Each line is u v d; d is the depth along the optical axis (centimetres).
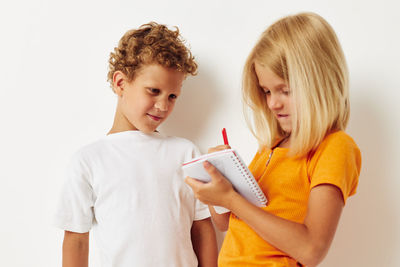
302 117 69
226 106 105
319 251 60
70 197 92
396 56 97
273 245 67
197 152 103
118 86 94
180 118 108
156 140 99
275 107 73
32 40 109
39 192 109
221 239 109
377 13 98
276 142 86
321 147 70
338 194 63
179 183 98
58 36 108
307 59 70
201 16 105
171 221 95
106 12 107
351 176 66
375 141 99
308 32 71
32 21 108
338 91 72
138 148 96
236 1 103
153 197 94
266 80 73
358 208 101
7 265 111
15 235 110
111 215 93
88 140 108
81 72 108
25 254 110
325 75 71
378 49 98
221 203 70
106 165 94
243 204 67
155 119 92
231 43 104
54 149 109
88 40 107
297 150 71
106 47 107
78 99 108
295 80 69
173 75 89
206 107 106
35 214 109
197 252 103
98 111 107
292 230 62
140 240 91
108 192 93
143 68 88
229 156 65
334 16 99
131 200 93
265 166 80
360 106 100
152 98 89
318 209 62
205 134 107
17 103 109
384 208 100
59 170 109
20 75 109
